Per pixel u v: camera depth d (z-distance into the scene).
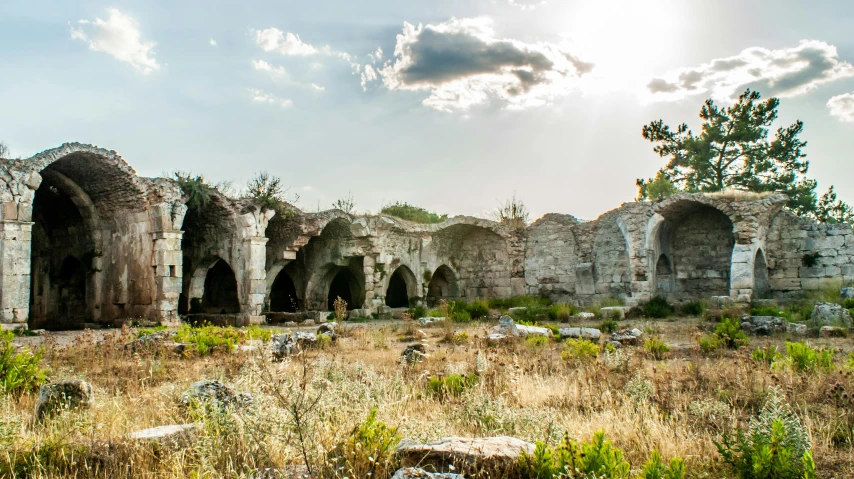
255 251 23.39
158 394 7.72
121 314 22.50
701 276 25.95
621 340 14.13
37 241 25.45
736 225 22.77
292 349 12.52
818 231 23.80
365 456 4.84
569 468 4.36
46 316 25.12
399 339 16.12
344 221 25.66
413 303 28.59
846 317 16.62
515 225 32.75
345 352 13.01
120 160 20.86
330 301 31.09
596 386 8.14
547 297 29.33
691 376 8.98
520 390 8.08
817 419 6.57
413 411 7.10
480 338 14.27
